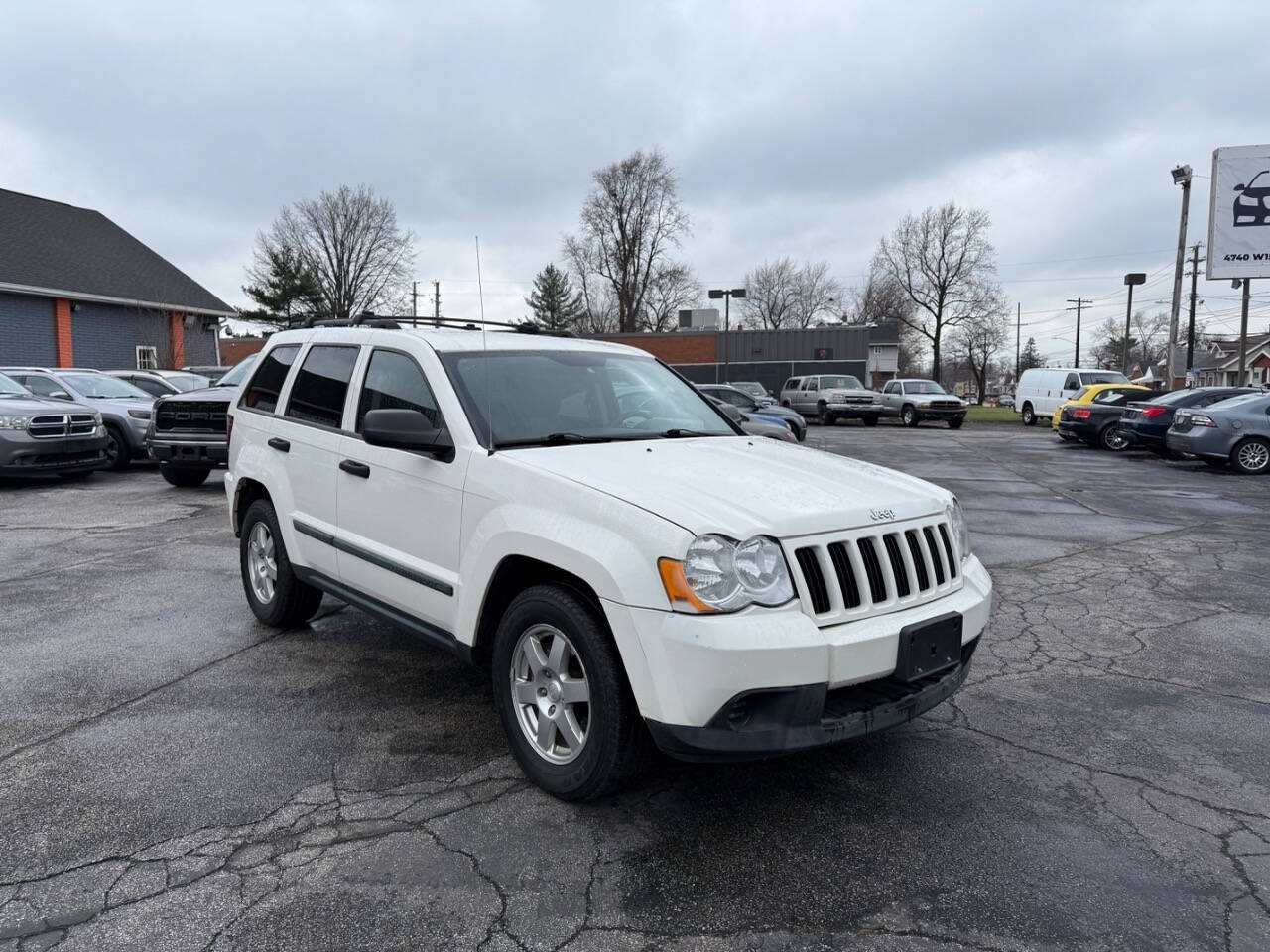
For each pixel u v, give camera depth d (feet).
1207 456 49.60
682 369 159.33
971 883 8.87
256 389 17.54
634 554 9.14
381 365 13.93
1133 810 10.46
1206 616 19.35
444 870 8.96
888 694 9.93
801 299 286.25
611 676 9.46
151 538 26.37
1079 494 40.16
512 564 10.89
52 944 7.69
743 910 8.35
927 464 54.70
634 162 215.92
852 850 9.46
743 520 9.18
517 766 11.35
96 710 13.10
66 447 36.73
